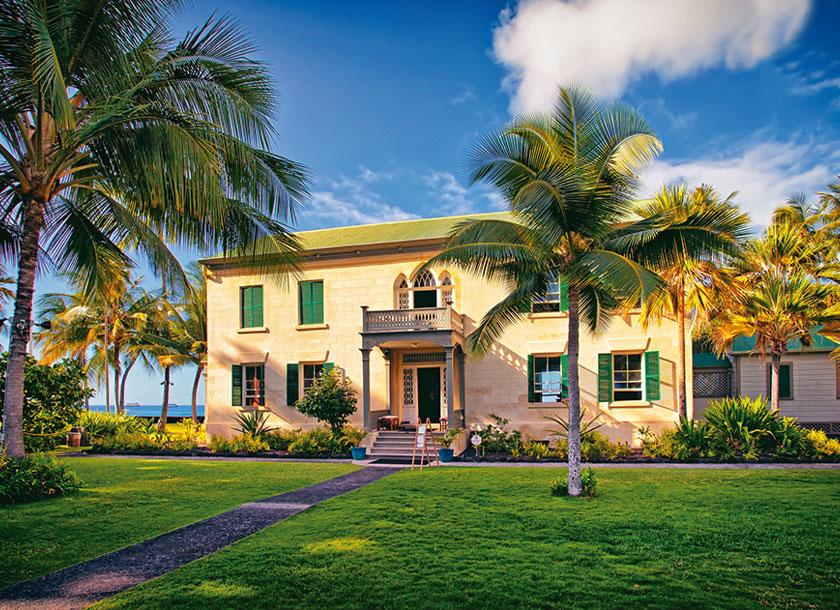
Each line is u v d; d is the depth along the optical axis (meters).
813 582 6.68
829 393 22.75
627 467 16.06
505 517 9.88
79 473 16.12
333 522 9.66
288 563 7.42
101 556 7.95
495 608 5.96
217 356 24.97
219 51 10.56
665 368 20.34
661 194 17.34
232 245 11.97
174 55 10.52
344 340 23.48
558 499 11.45
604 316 15.85
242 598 6.26
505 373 21.75
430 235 23.66
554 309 21.53
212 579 6.87
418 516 10.01
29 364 14.91
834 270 21.17
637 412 20.45
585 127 11.89
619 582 6.67
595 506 10.73
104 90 10.41
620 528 9.08
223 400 24.66
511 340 21.83
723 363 24.59
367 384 20.64
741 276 20.91
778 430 17.64
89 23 9.87
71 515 10.45
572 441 12.03
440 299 22.69
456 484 13.42
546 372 21.58
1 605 6.20
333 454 20.09
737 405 18.41
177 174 9.51
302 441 20.75
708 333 23.42
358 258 23.62
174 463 18.56
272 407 24.05
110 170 10.87
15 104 10.17
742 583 6.64
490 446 19.92
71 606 6.14
